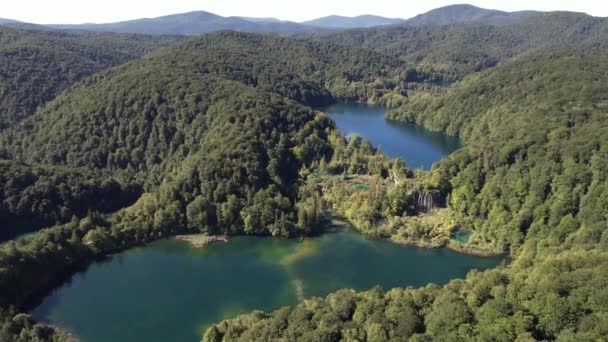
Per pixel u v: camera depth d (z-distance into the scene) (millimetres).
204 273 174250
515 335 95438
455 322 101250
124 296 159750
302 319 115438
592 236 155875
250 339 115500
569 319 95312
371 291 127188
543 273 109812
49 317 148125
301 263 181125
